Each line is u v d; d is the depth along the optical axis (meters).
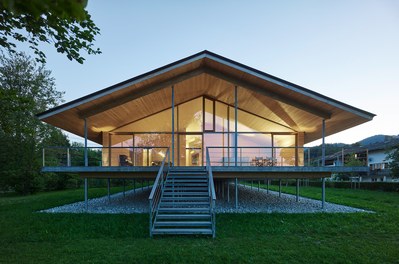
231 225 7.07
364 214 8.16
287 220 7.55
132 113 11.73
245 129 12.86
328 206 10.28
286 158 12.67
